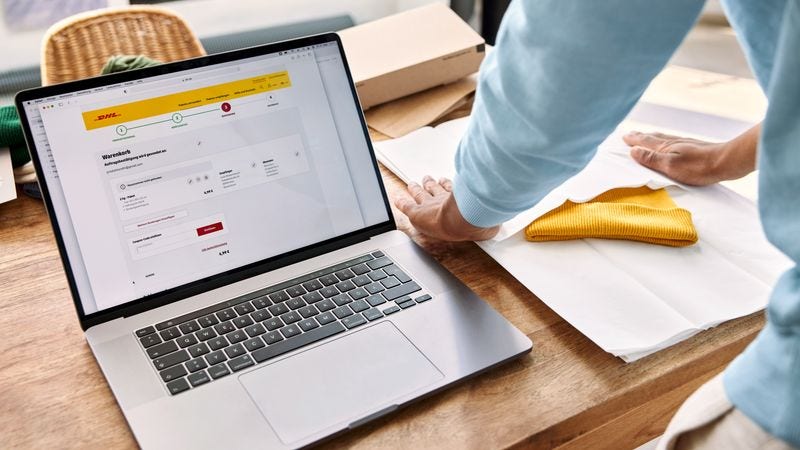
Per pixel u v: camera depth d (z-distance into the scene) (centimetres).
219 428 66
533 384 74
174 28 131
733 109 130
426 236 97
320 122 92
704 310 82
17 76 167
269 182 88
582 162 69
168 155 84
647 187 102
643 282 86
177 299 82
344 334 77
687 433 59
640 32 56
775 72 49
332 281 85
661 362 77
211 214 85
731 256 91
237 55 88
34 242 96
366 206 94
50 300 85
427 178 103
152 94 83
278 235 88
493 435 68
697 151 103
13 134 108
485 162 72
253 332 77
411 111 129
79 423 69
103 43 125
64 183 79
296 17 197
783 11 52
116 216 81
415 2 208
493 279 89
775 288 53
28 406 70
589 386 74
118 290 80
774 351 52
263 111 89
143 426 66
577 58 58
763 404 52
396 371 73
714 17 177
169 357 74
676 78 142
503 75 64
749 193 106
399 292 84
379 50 132
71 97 80
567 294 84
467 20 215
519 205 77
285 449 64
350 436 67
